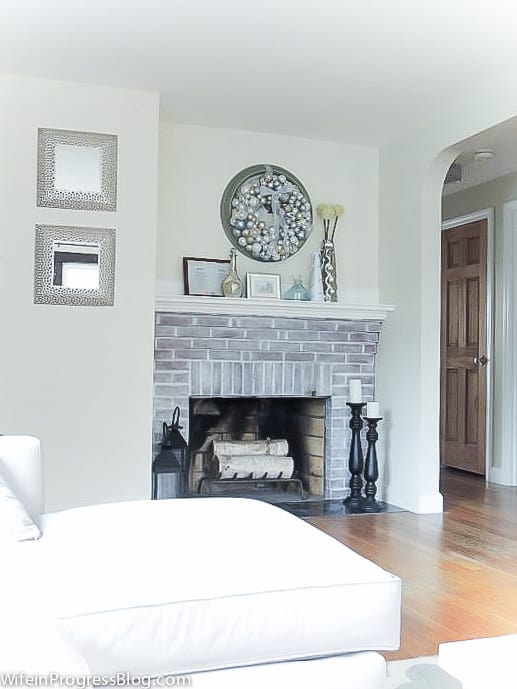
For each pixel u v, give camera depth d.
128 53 3.90
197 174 5.18
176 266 5.13
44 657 1.51
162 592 1.64
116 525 2.18
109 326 4.38
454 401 6.89
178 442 4.85
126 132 4.43
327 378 5.41
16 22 3.54
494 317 6.36
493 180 6.36
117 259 4.40
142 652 1.56
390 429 5.38
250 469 5.25
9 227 4.22
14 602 1.62
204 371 5.09
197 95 4.54
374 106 4.70
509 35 3.63
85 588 1.65
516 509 5.15
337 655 1.76
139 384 4.42
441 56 3.90
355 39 3.69
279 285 5.32
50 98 4.30
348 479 5.46
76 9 3.40
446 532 4.46
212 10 3.39
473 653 1.60
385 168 5.55
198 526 2.15
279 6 3.34
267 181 5.30
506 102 4.20
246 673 1.65
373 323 5.49
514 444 6.09
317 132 5.29
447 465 6.99
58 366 4.29
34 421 4.25
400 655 2.62
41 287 4.27
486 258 6.42
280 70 4.12
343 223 5.56
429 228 5.10
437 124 4.88
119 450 4.38
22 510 2.15
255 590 1.67
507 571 3.66
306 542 2.01
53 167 4.30
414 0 3.27
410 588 3.38
